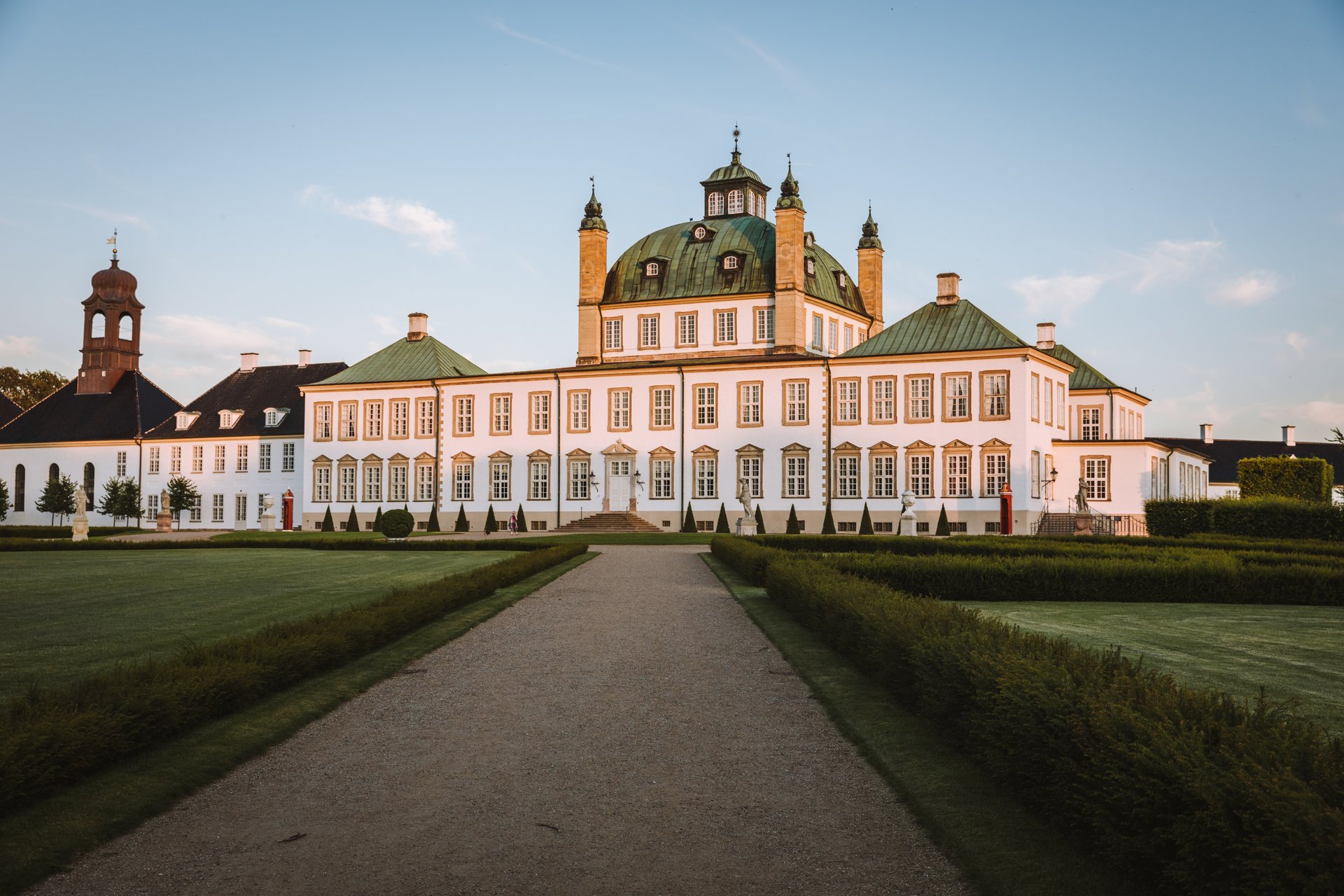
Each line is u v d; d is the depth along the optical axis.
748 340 84.50
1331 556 37.22
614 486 83.94
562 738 15.34
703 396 81.75
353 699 17.84
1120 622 26.88
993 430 74.12
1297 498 64.88
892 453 76.56
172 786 12.68
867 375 77.44
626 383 83.81
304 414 93.88
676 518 81.81
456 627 25.14
